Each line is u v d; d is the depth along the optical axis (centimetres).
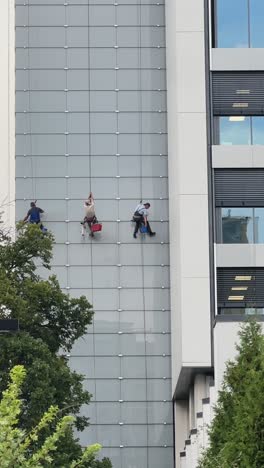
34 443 6006
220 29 8938
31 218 9475
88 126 9825
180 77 8875
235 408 4850
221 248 8656
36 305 6588
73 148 9794
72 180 9725
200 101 8862
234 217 8731
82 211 9669
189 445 8325
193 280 8631
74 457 6103
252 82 8875
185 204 8731
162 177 9744
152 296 9569
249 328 5434
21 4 9962
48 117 9844
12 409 3128
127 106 9875
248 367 5309
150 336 9512
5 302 6438
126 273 9588
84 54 9956
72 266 9575
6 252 6712
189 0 8969
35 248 6744
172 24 9206
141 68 9944
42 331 6625
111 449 9325
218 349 7350
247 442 4372
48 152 9781
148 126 9838
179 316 8700
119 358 9462
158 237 9638
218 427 5272
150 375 9456
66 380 6406
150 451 9338
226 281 8638
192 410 8881
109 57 9956
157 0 10025
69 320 6706
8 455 3092
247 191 8756
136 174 9744
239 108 8856
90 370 9431
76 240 9612
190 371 8575
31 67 9925
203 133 8819
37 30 9988
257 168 8788
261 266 8638
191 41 8925
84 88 9894
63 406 6412
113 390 9419
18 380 3183
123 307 9538
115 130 9825
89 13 10000
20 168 9744
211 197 8731
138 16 10006
